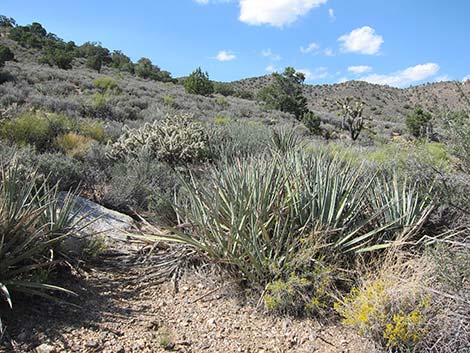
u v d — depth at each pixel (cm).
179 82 6506
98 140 1091
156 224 554
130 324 327
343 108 2386
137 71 6075
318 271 365
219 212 432
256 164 480
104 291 379
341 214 430
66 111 1520
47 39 7025
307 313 353
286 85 4294
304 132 2461
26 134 905
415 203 463
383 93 9800
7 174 429
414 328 287
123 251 471
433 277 325
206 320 344
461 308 292
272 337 325
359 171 488
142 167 712
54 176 641
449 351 275
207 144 885
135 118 1745
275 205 418
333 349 309
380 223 455
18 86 2166
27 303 334
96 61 5075
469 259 321
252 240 388
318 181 446
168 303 369
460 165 467
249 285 383
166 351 296
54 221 412
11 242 345
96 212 565
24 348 278
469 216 449
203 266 427
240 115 2759
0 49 3834
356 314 312
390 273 344
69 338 295
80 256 423
